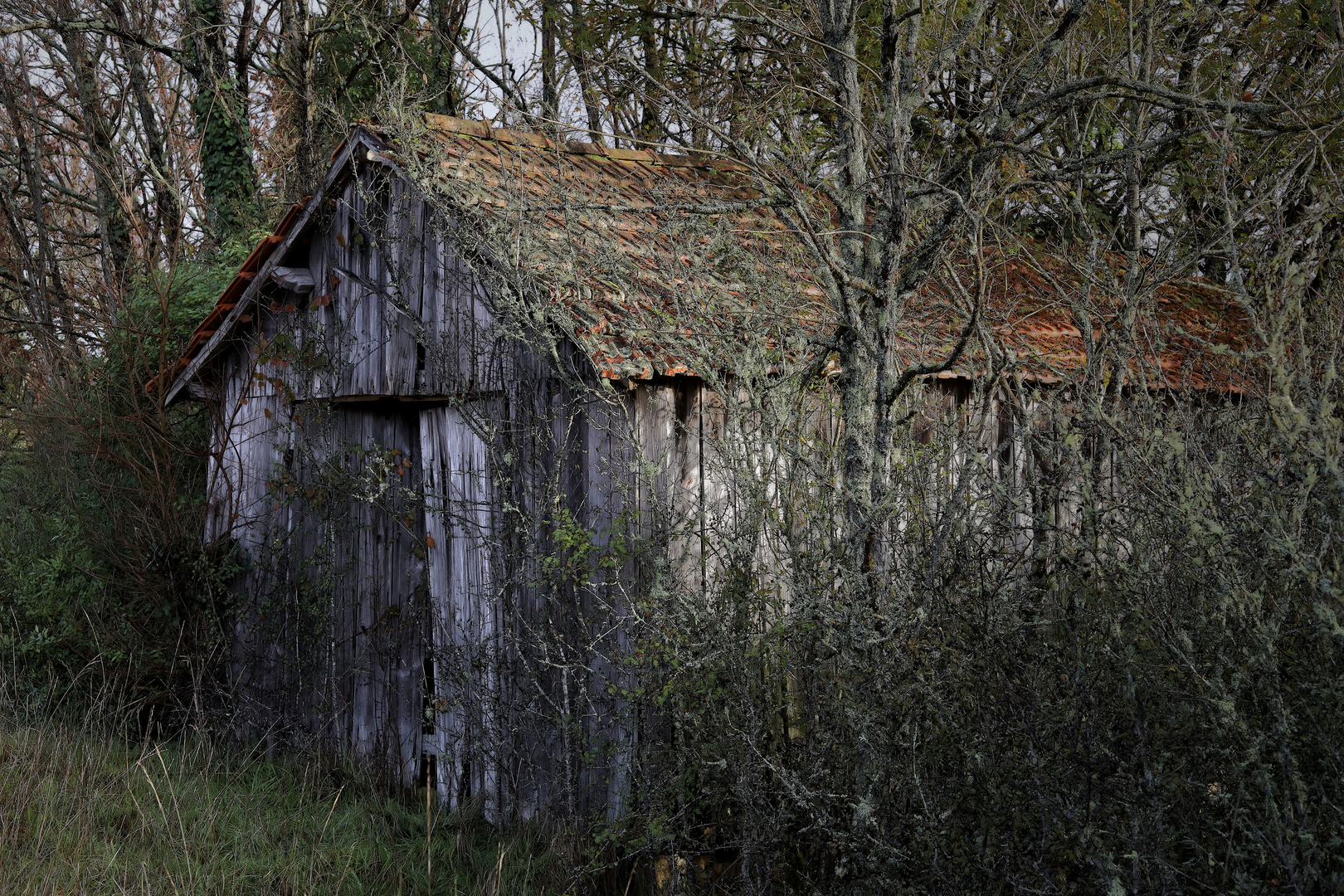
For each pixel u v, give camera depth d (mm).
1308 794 2979
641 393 5230
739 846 4172
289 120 16172
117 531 7523
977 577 3834
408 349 6531
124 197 13922
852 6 4516
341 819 5785
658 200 4957
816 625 3977
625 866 4730
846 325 4184
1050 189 5500
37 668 7703
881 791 3609
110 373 8555
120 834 5211
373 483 6945
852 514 4250
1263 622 2980
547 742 5613
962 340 3768
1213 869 3154
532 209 4820
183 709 7234
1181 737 3285
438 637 6520
